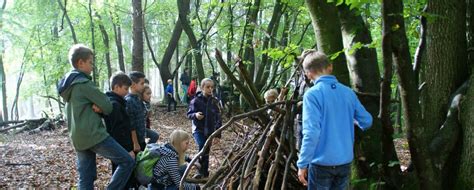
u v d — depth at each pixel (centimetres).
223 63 356
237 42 1272
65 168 686
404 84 289
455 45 359
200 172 534
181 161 425
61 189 556
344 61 359
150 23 2430
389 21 266
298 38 1409
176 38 1880
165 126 1278
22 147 900
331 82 291
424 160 311
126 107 448
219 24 1475
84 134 388
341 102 289
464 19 362
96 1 1811
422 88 376
